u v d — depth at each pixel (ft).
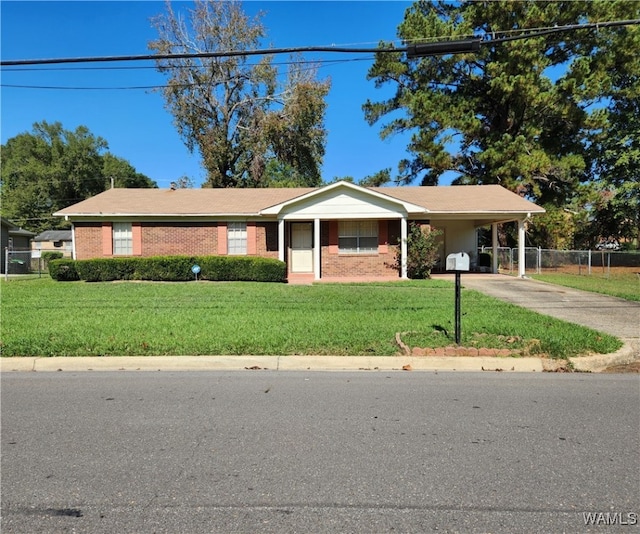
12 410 15.88
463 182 95.61
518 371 21.17
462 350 22.38
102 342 23.91
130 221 65.21
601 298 41.57
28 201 199.00
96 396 17.40
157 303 37.29
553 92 83.10
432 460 11.97
